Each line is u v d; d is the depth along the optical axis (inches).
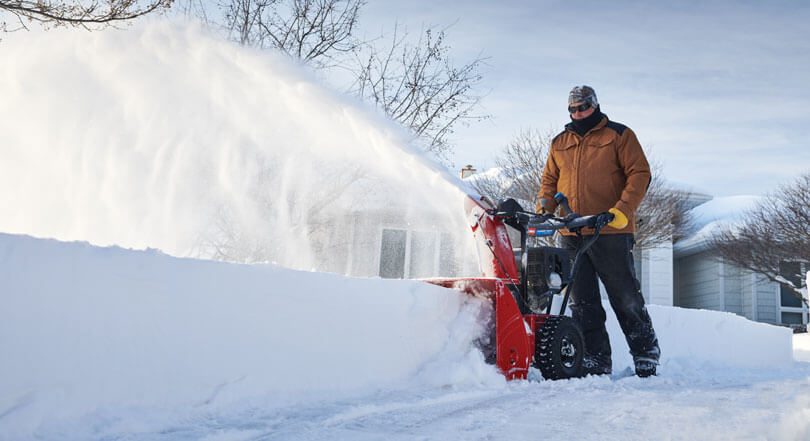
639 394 107.3
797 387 119.1
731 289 823.7
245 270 87.2
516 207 135.0
